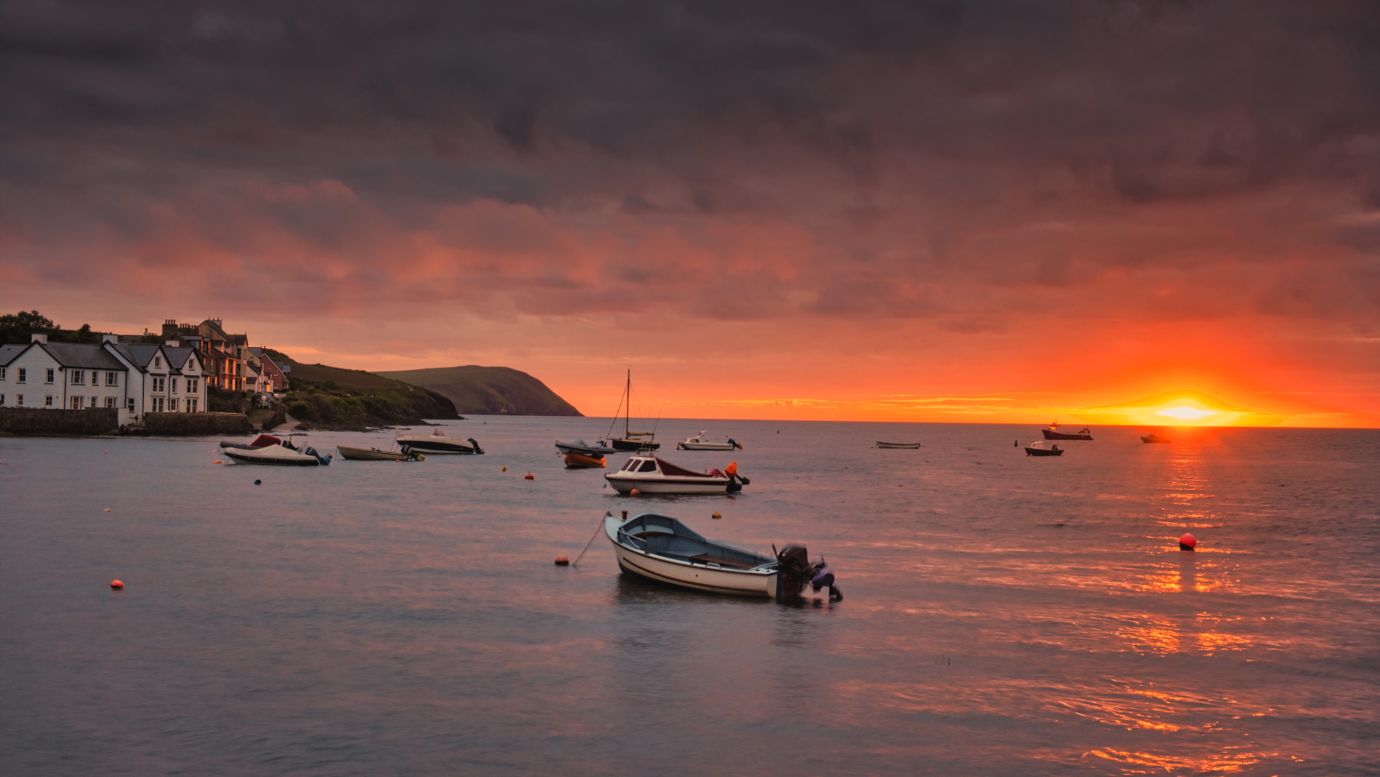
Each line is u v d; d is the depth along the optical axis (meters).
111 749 20.88
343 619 31.89
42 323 177.38
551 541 50.03
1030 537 56.56
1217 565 46.97
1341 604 37.56
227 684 25.03
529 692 25.08
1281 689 26.59
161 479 80.06
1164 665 28.69
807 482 103.75
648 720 23.36
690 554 40.72
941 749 22.06
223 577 38.22
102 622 30.70
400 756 20.91
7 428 130.38
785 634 31.33
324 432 189.62
